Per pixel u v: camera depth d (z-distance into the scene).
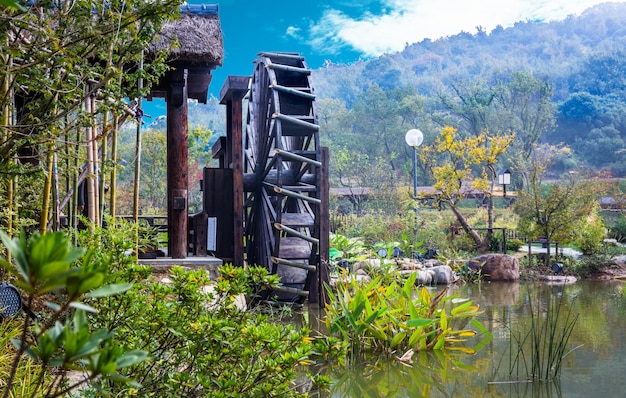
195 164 28.91
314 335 7.08
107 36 3.51
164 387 2.74
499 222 25.09
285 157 9.64
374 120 77.75
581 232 16.97
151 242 7.34
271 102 10.20
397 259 14.81
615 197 30.38
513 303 10.18
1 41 3.11
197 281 2.94
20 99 5.10
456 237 20.36
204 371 2.73
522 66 115.12
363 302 6.44
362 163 46.66
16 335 3.43
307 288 9.62
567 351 6.43
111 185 5.28
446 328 6.54
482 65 133.88
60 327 0.97
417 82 125.12
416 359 6.13
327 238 10.09
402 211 24.69
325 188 10.23
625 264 16.16
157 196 26.05
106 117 4.96
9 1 0.90
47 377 2.87
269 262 10.06
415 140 20.20
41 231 4.20
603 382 5.18
